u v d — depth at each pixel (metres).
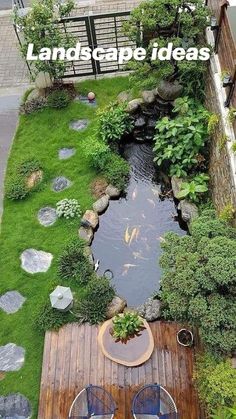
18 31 10.61
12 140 10.00
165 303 7.42
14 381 7.04
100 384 6.79
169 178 9.35
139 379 6.80
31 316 7.61
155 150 9.24
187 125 8.88
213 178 8.42
